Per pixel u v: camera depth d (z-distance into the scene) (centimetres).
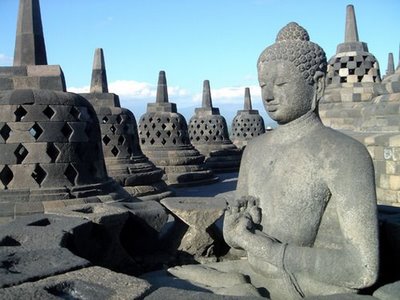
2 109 712
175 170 1567
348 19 1084
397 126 728
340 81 1029
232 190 1450
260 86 311
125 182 1121
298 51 289
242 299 219
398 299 224
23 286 233
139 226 441
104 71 1290
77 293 232
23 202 681
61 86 767
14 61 786
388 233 329
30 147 704
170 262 437
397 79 819
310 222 278
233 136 2467
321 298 226
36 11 788
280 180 289
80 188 723
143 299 225
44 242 312
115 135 1172
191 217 430
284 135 304
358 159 266
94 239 392
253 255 292
